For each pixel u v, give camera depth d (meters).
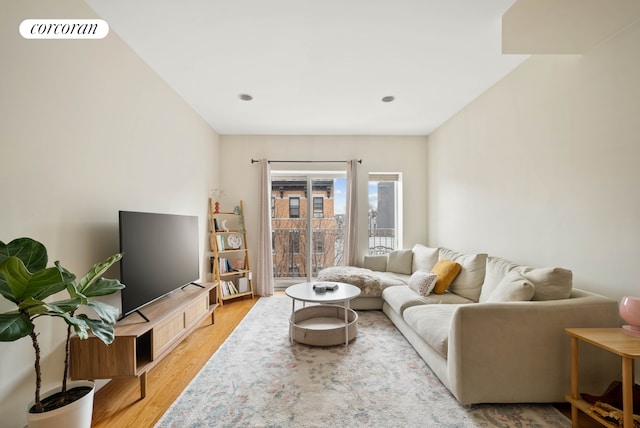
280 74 2.95
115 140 2.30
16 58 1.53
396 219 5.17
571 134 2.28
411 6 1.99
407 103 3.69
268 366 2.38
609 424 1.47
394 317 3.22
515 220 2.90
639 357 1.38
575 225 2.26
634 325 1.62
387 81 3.11
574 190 2.27
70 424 1.39
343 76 2.99
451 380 1.89
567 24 1.90
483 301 2.63
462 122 3.88
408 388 2.07
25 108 1.58
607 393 1.70
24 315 1.26
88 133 2.02
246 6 1.99
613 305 1.86
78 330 1.29
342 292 3.02
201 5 1.97
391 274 4.25
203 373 2.28
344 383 2.13
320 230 5.19
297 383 2.13
